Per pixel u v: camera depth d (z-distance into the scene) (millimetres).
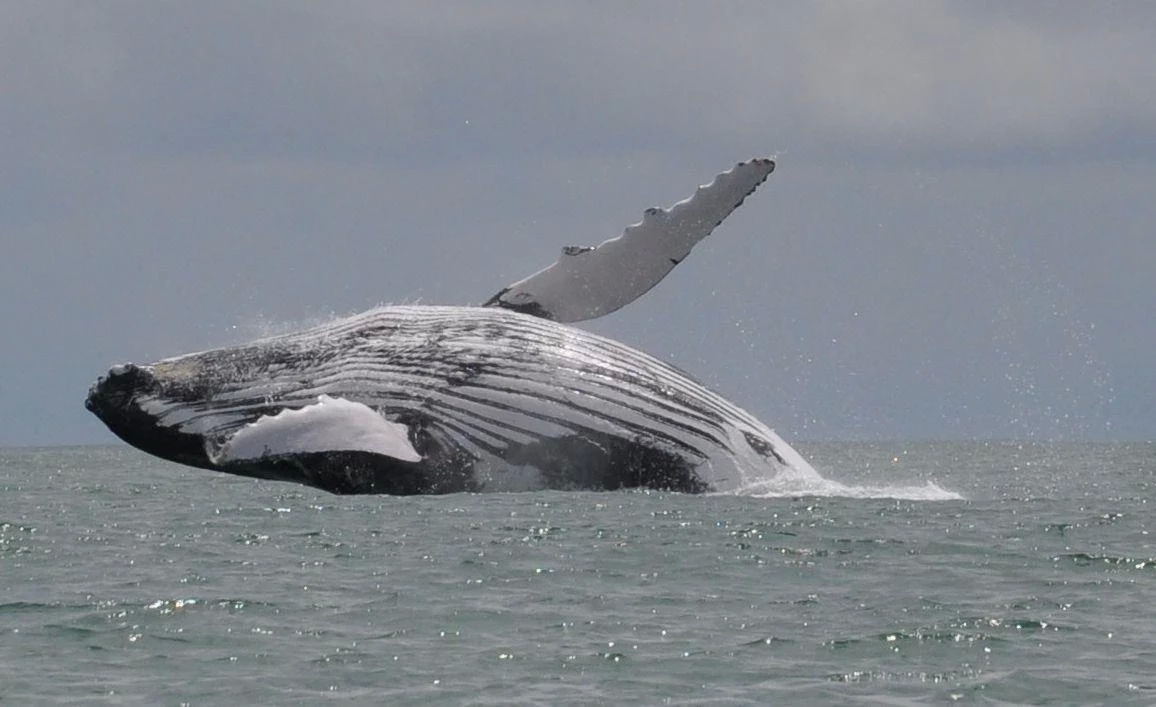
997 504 106375
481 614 63719
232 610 64438
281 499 112125
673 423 102062
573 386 100375
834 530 87938
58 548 83812
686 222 109125
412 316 101688
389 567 75000
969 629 61156
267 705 50188
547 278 108625
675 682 53219
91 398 97188
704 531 86500
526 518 90750
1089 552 80500
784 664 55812
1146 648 57969
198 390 96812
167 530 91562
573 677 53781
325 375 98250
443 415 97562
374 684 52688
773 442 108625
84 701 50562
